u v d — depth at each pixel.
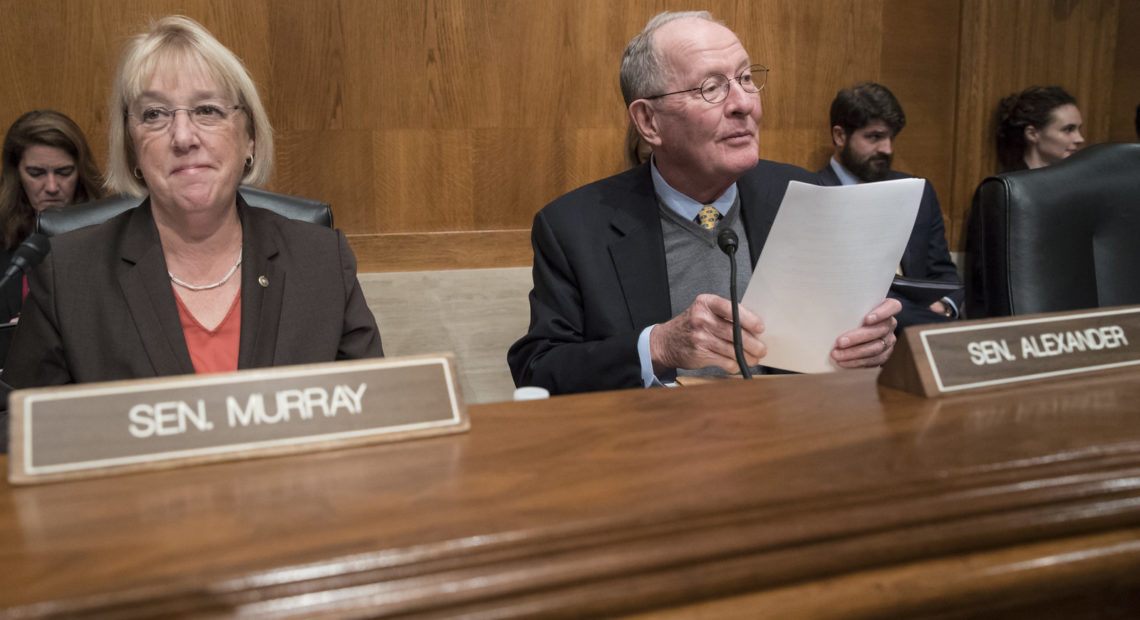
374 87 2.97
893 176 3.09
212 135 1.37
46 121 2.54
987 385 0.83
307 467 0.64
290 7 2.86
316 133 2.95
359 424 0.70
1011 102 3.49
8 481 0.62
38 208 2.59
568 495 0.56
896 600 0.55
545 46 3.11
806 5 3.31
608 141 3.22
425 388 0.73
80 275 1.37
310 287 1.46
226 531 0.51
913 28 3.44
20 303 1.81
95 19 2.71
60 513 0.55
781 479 0.58
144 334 1.34
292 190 2.96
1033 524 0.58
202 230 1.42
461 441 0.70
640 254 1.80
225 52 1.41
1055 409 0.76
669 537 0.52
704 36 1.69
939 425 0.71
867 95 3.03
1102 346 0.90
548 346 1.77
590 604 0.49
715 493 0.55
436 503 0.55
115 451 0.64
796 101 3.37
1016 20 3.50
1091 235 1.64
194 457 0.65
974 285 1.71
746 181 1.90
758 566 0.52
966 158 3.55
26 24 2.66
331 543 0.49
